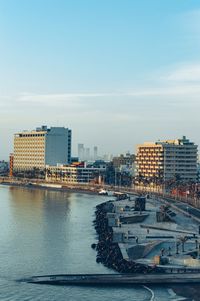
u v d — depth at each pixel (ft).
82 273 613.11
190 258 649.20
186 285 561.84
